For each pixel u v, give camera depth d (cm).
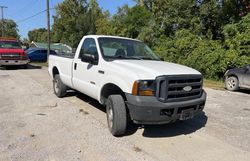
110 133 494
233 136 504
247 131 536
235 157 411
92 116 598
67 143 443
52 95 830
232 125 573
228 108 741
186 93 457
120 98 471
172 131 520
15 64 1677
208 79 1577
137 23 3416
